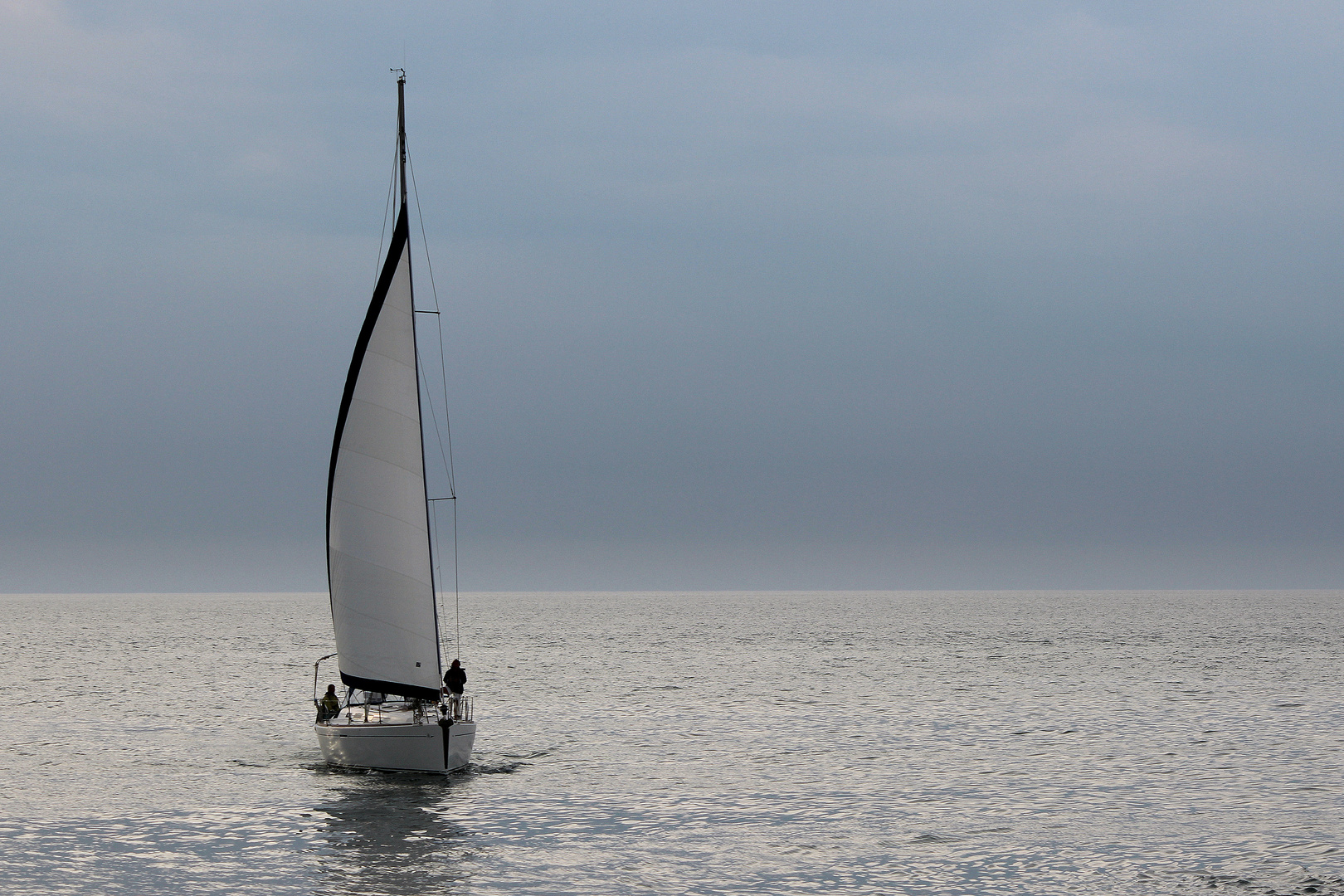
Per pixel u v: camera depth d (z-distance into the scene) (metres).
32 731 84.94
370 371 59.22
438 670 60.16
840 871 46.72
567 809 57.00
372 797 58.84
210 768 67.75
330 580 61.38
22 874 45.62
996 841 51.59
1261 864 48.06
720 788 62.81
